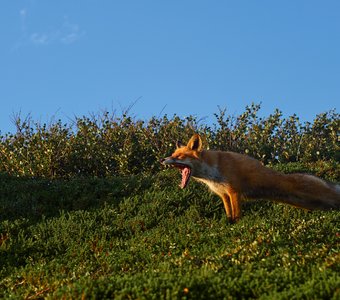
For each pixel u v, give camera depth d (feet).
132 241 30.01
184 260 22.75
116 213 36.24
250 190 31.12
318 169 42.80
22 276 25.91
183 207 36.52
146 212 35.94
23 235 33.68
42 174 48.34
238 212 30.89
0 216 37.35
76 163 49.93
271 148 50.01
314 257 21.09
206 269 20.22
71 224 34.17
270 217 31.81
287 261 20.75
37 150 49.49
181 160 30.83
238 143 50.98
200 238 27.66
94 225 34.42
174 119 52.70
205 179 31.30
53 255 30.30
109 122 53.47
